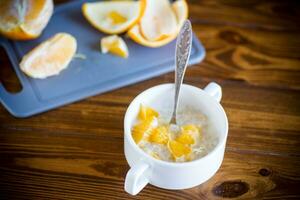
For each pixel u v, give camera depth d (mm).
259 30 752
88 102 650
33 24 705
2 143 603
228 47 726
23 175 570
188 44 538
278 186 559
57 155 590
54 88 663
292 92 664
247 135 611
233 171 572
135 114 563
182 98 588
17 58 706
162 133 543
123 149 595
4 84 676
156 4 736
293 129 619
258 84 673
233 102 649
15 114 630
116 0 767
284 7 790
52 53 679
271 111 640
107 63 695
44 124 625
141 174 505
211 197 547
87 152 592
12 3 702
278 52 719
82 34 740
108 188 557
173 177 518
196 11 783
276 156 589
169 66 688
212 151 517
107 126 622
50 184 561
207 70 692
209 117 573
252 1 801
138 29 711
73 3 790
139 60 699
